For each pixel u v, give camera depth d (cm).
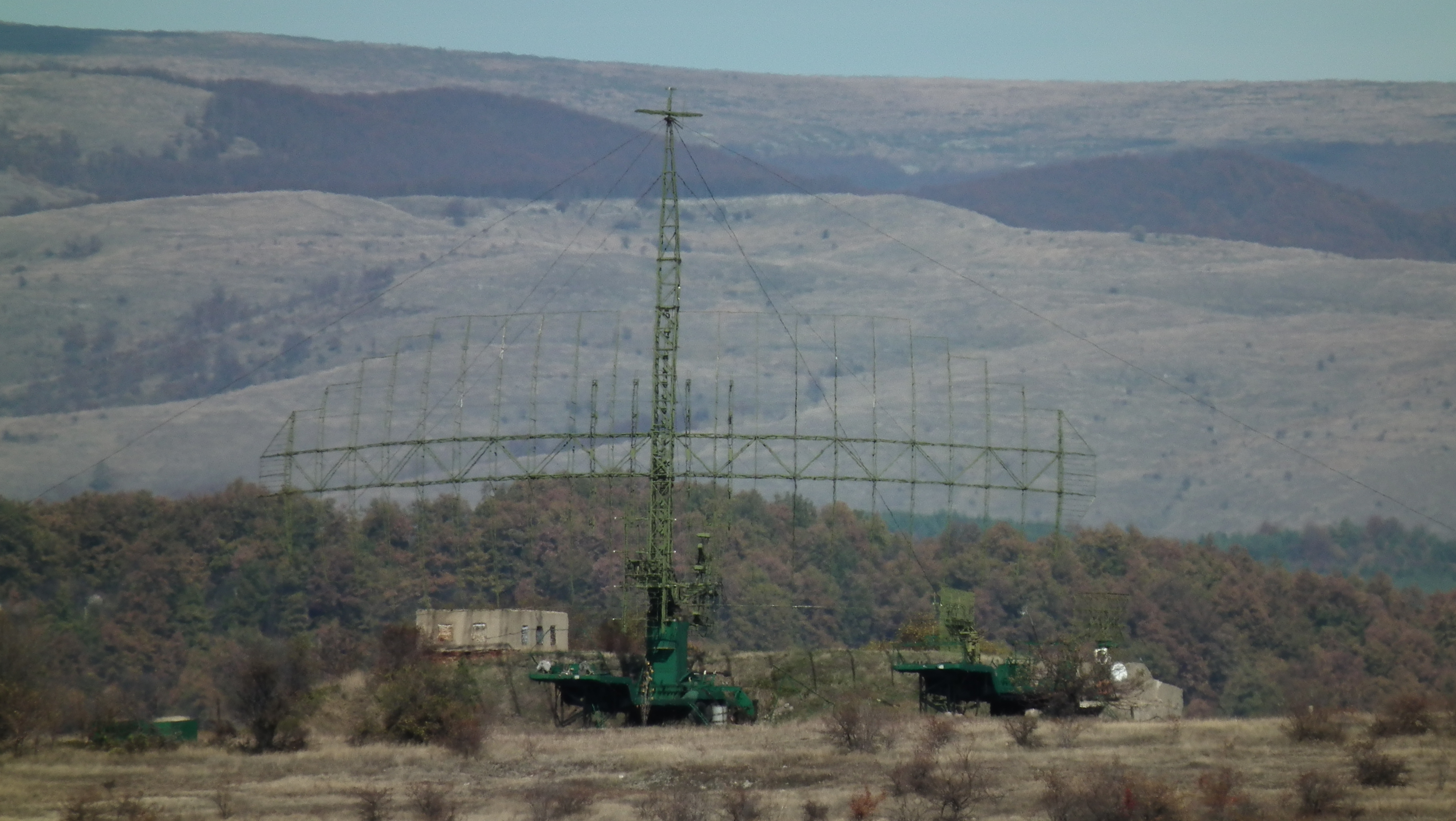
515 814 19300
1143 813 17988
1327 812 18138
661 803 19138
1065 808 18162
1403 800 18600
